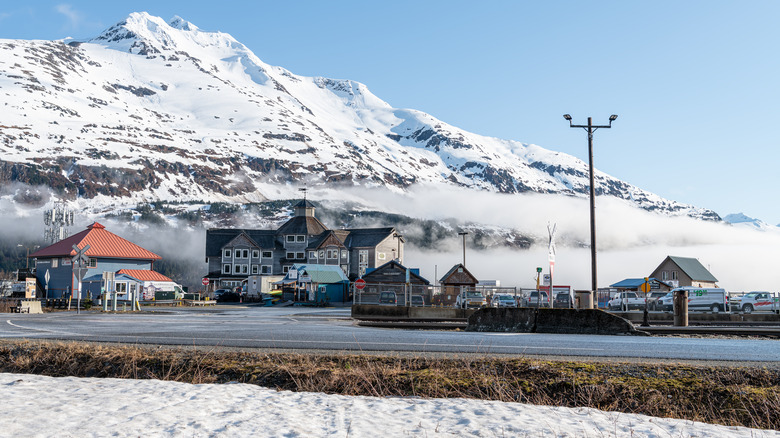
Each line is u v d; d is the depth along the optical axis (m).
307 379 10.73
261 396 9.34
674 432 7.48
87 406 8.42
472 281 81.75
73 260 40.94
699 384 9.77
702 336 21.36
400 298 39.03
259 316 37.22
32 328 21.75
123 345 14.74
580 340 17.08
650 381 10.01
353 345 14.73
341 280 81.56
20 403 8.60
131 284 74.31
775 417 8.82
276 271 121.69
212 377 11.19
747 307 48.69
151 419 7.65
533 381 10.23
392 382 10.37
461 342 15.72
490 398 9.71
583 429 7.47
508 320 22.23
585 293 41.56
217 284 121.25
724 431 7.61
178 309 53.88
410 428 7.35
